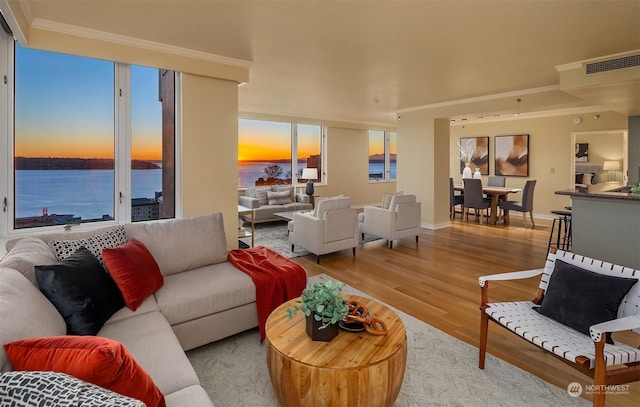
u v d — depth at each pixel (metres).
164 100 3.78
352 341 1.76
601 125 7.30
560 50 3.60
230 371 2.18
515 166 8.61
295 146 8.37
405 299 3.34
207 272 2.70
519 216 8.49
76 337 1.11
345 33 3.17
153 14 2.79
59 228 3.19
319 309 1.71
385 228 5.40
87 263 1.95
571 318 1.90
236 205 4.09
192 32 3.17
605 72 3.78
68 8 2.69
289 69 4.33
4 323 1.16
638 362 1.64
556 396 1.95
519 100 5.50
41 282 1.68
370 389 1.56
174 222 2.84
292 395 1.61
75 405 0.81
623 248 3.18
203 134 3.83
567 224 5.21
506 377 2.12
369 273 4.11
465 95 5.87
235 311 2.48
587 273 1.98
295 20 2.91
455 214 8.80
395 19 2.87
